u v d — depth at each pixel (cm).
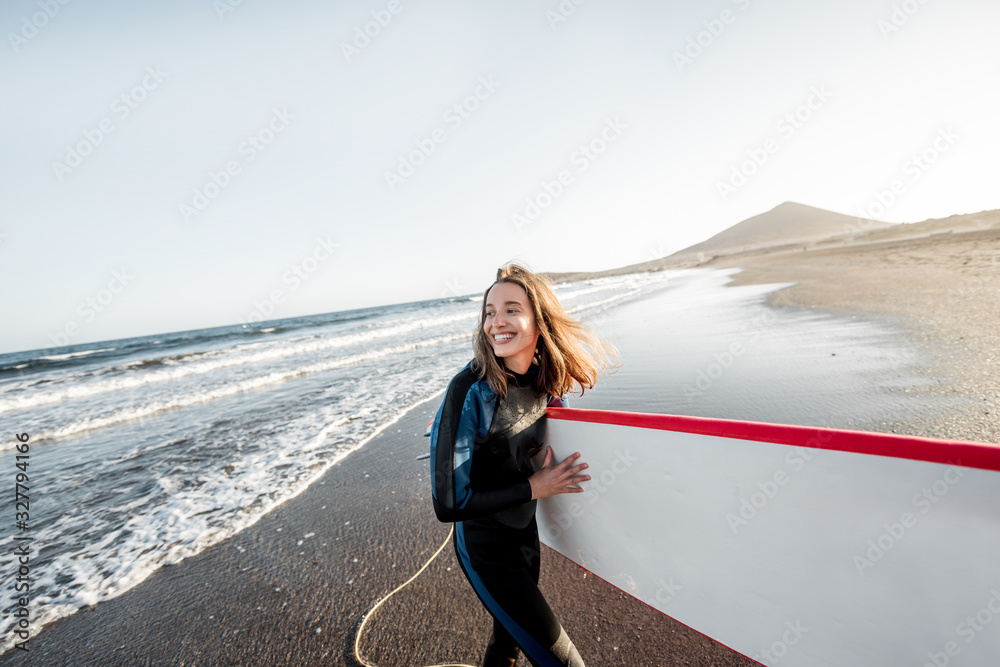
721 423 147
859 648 128
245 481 446
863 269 1658
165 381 1260
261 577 285
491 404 150
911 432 339
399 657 210
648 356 722
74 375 1602
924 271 1330
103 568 312
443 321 2561
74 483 491
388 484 406
